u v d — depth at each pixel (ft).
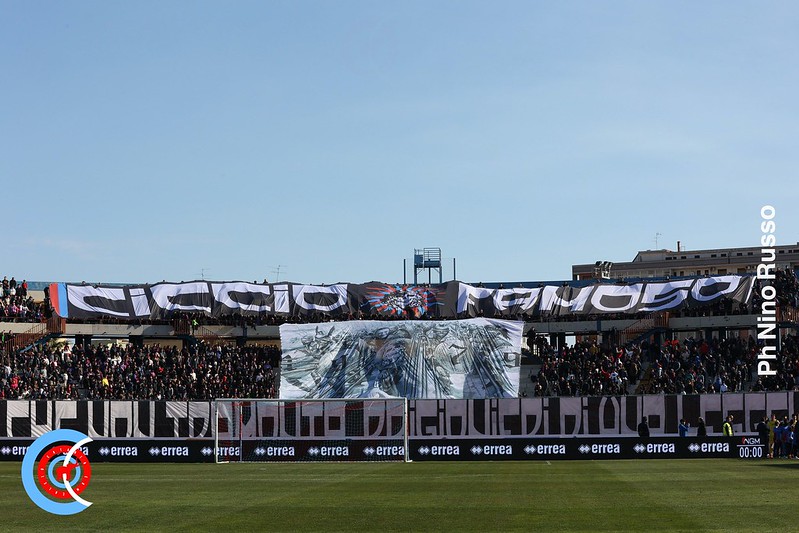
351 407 175.01
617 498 92.27
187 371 243.19
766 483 106.11
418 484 110.42
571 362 238.27
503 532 71.10
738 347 237.04
